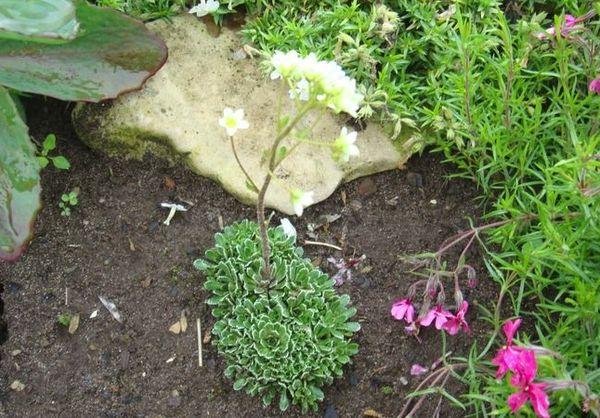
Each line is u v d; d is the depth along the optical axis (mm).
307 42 558
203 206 562
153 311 529
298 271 513
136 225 555
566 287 494
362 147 567
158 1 584
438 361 494
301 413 500
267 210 558
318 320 507
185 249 547
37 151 565
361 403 504
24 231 494
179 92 568
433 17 562
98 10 510
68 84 521
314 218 561
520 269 486
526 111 561
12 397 504
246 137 564
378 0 567
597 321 469
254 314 503
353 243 555
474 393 474
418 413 500
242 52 585
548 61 567
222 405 502
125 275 540
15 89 531
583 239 489
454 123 536
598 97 539
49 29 457
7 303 531
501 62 539
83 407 501
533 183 529
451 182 574
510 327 422
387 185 574
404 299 517
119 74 529
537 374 433
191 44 583
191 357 515
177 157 567
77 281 538
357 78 558
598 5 509
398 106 554
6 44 521
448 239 519
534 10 607
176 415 499
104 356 516
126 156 573
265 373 491
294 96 406
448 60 550
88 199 562
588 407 394
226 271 513
